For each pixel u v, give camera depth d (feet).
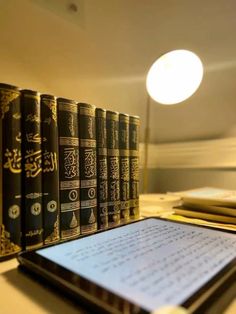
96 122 1.58
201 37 2.79
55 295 0.83
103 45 2.64
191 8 2.78
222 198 1.72
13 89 1.17
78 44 2.40
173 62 2.24
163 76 2.28
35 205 1.24
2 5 1.86
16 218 1.18
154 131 3.47
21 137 1.21
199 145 3.06
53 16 2.19
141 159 3.18
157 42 3.13
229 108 2.83
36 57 2.07
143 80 3.14
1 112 1.14
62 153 1.36
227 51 2.67
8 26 1.89
